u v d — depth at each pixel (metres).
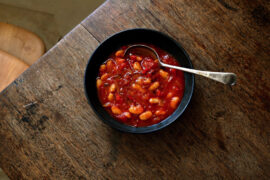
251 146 0.48
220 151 0.48
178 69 0.46
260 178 0.47
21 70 0.60
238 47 0.50
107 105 0.48
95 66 0.49
